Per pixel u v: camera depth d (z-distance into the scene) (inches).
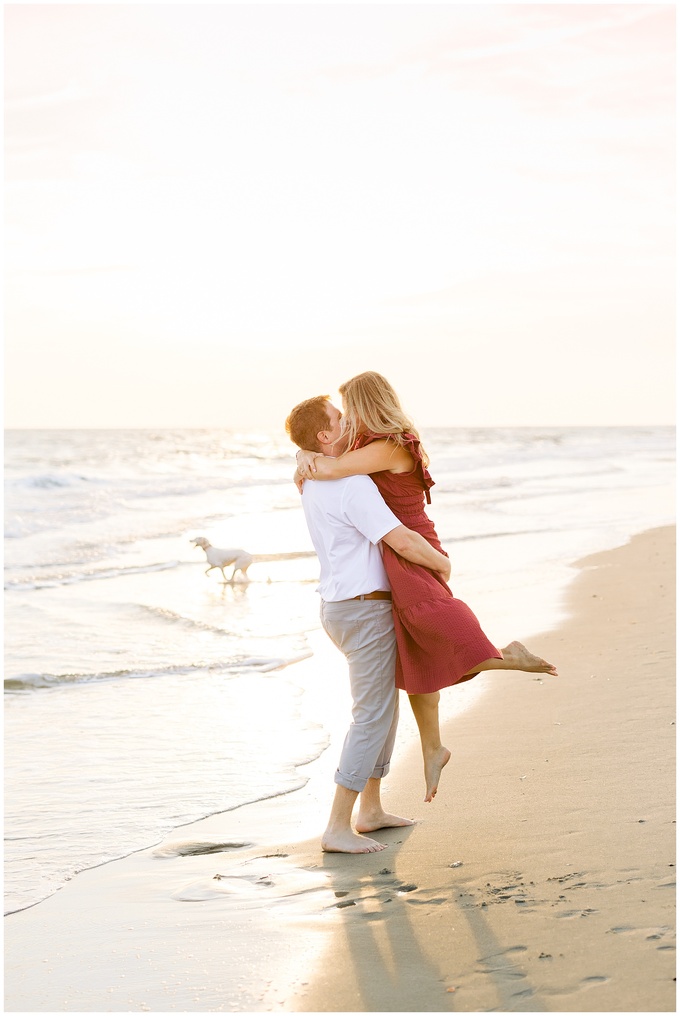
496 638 269.4
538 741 173.5
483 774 158.4
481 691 217.3
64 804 159.8
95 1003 93.6
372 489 134.2
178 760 183.0
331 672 254.5
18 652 282.2
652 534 521.0
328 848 133.0
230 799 161.3
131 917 115.1
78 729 204.1
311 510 139.2
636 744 164.4
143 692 235.9
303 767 178.1
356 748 135.0
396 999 88.0
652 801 135.1
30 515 688.4
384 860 126.1
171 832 147.3
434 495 847.7
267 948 103.0
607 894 104.7
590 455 1758.1
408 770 167.8
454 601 133.1
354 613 135.6
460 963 93.7
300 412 143.6
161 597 386.9
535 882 110.9
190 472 1245.1
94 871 132.8
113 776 174.1
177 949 105.0
